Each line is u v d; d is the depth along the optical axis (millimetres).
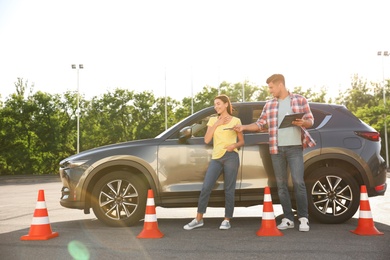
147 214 5836
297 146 6109
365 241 5371
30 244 5438
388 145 47625
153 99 59844
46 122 56656
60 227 6809
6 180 31594
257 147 6559
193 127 6816
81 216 8359
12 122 54219
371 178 6590
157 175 6566
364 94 75188
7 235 6168
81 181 6594
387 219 7406
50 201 12047
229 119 6199
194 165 6574
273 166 6238
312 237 5641
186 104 64438
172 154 6590
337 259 4500
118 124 58188
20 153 54438
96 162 6602
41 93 56781
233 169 6188
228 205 6258
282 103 6242
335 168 6523
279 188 6219
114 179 6605
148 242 5473
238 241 5465
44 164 57250
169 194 6547
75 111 59688
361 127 6781
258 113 6793
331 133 6664
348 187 6527
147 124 58812
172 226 6797
